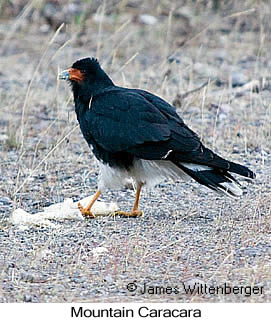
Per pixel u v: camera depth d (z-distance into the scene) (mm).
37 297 8680
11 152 15062
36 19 23719
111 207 11828
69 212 11508
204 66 20297
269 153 14672
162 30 22500
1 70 20531
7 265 9555
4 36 22953
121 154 11445
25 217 11234
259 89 18391
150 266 9453
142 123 11250
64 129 15344
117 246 10086
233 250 9859
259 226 10773
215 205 12023
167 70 18547
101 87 12078
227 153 14633
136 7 24453
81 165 14281
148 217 11516
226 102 17719
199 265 9453
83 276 9203
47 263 9594
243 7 23266
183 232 10641
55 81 19594
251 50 21656
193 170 10859
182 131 11109
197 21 23094
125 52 21391
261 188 12703
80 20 22641
